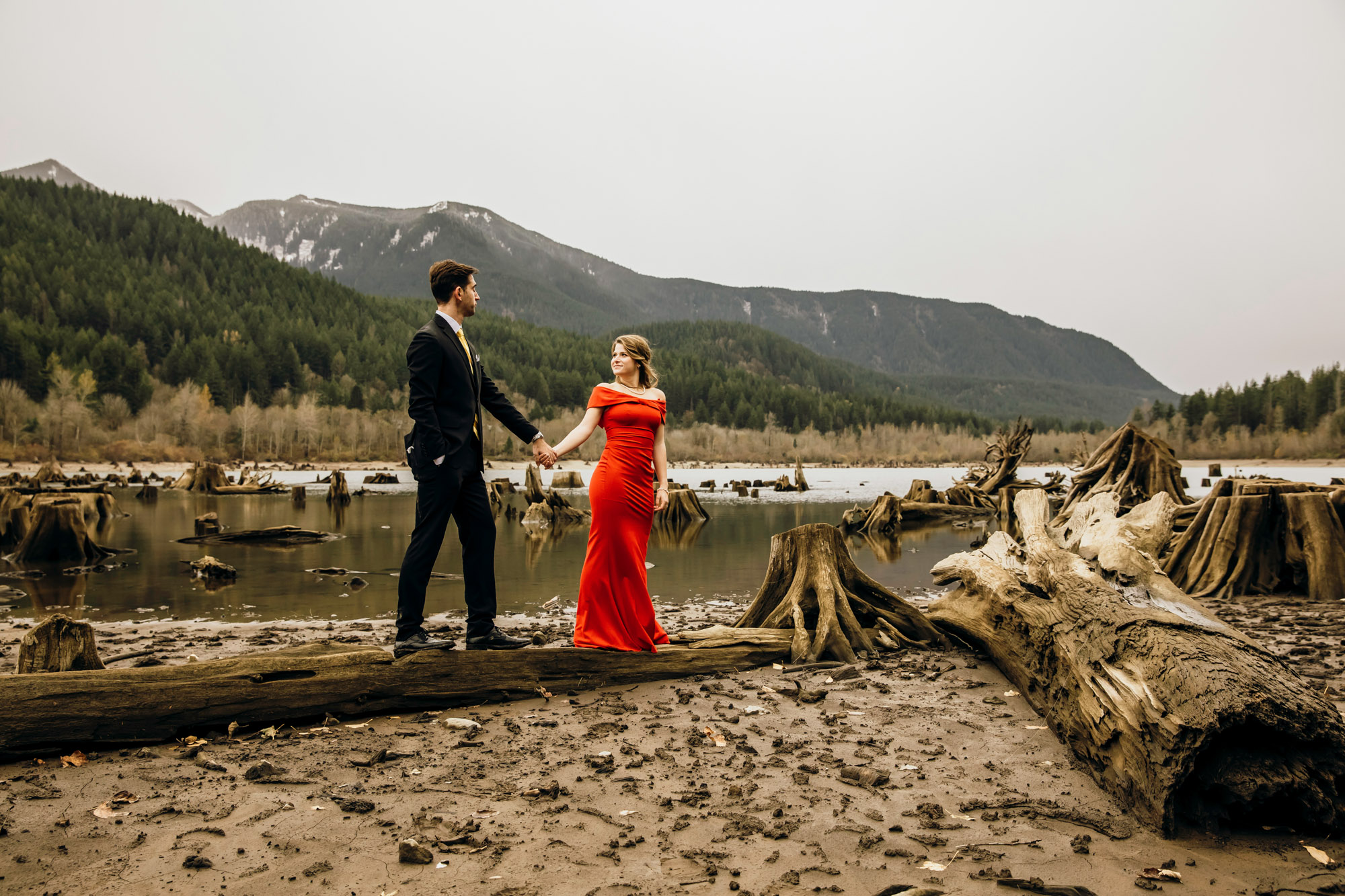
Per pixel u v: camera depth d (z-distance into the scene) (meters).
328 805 2.66
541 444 4.46
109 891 2.07
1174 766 2.48
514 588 8.67
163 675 3.28
